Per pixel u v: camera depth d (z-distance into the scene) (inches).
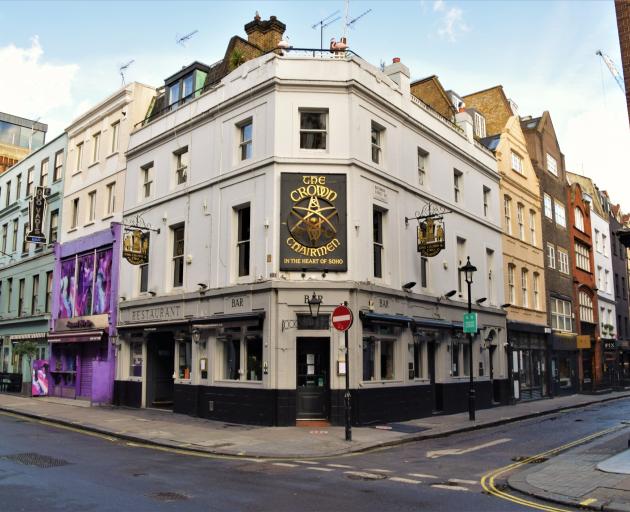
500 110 1296.8
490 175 1032.8
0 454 452.4
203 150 777.6
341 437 553.6
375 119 722.8
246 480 369.7
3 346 1256.8
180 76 884.0
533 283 1176.8
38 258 1160.2
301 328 633.6
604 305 1603.1
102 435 594.6
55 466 405.1
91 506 291.0
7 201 1347.2
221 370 705.0
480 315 939.3
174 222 810.8
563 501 312.0
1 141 2058.3
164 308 796.6
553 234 1311.5
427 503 313.3
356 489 346.3
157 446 525.3
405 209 768.3
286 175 660.7
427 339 788.0
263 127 685.9
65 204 1099.3
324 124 687.7
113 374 882.8
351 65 687.1
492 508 303.1
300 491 338.3
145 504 297.9
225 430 598.5
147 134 891.4
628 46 489.4
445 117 971.3
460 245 921.5
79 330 968.9
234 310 679.1
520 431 650.8
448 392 817.5
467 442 563.2
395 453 494.6
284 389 620.1
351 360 634.2
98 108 1026.1
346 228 658.2
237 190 709.9
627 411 904.3
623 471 376.5
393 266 730.2
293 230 648.4
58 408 829.2
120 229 914.1
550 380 1189.7
